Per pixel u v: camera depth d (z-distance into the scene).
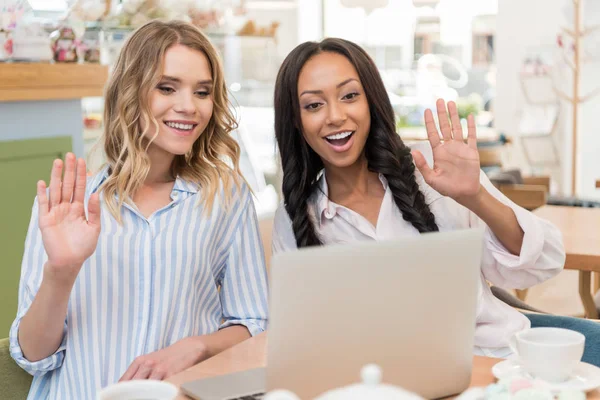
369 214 1.96
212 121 1.91
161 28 1.79
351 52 1.87
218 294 1.92
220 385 1.32
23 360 1.65
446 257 1.15
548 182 4.99
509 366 1.38
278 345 1.06
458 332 1.20
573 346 1.26
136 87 1.77
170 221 1.79
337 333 1.09
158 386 1.14
